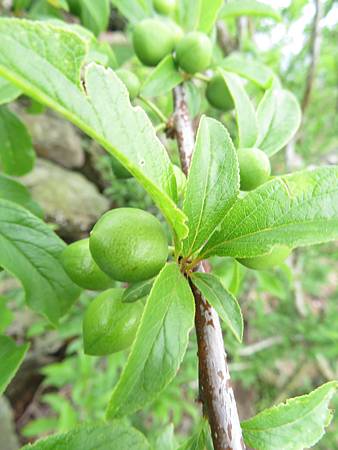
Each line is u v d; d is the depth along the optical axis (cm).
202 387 9
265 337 44
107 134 7
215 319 9
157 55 15
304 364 45
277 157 33
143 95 14
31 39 7
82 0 18
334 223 9
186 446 10
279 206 9
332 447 39
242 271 17
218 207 9
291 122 14
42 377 45
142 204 30
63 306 13
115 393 7
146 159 8
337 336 39
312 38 27
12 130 19
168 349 8
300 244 9
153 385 8
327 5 29
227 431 9
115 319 10
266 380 47
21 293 26
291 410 10
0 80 13
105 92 7
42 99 7
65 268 11
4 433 39
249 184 12
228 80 13
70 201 50
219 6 15
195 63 15
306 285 43
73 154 53
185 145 14
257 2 17
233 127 31
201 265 10
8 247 13
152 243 9
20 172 20
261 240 9
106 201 54
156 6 17
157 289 8
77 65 7
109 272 9
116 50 20
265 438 10
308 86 28
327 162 38
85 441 9
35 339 42
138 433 9
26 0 20
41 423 31
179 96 15
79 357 29
